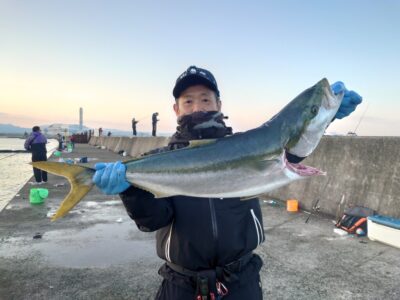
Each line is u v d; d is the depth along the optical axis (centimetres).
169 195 212
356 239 527
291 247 496
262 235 229
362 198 598
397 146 570
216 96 255
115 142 3244
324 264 434
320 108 223
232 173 219
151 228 208
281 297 355
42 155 1163
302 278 397
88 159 2066
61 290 375
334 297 353
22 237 555
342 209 630
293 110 227
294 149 226
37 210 739
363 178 611
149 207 202
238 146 221
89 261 456
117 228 611
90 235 568
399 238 479
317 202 688
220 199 219
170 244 215
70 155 2414
